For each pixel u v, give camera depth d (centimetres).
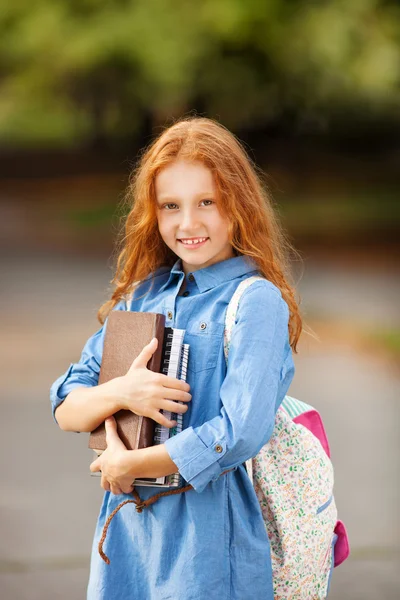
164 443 277
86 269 2114
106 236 2862
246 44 2777
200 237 299
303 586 304
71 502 607
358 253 2367
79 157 4438
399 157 3769
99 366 319
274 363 283
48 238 2834
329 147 3809
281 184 3509
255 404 274
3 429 786
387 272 2014
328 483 313
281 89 3102
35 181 4081
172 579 284
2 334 1270
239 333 285
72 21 2734
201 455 271
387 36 2775
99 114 3700
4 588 477
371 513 583
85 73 2914
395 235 2677
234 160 301
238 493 291
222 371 291
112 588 295
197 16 2655
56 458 702
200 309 300
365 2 2742
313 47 2734
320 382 975
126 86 3048
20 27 2794
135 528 294
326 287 1764
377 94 3222
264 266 305
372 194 3325
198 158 295
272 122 3662
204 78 2883
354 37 2761
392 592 472
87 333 1280
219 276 303
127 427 285
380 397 903
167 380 283
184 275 310
